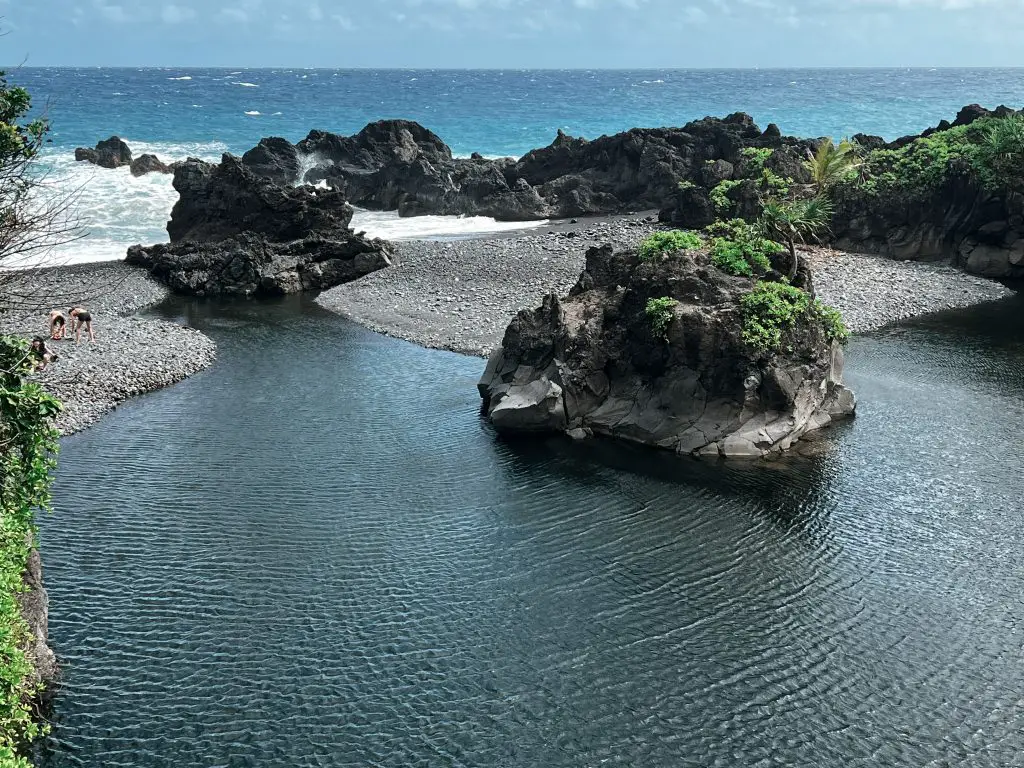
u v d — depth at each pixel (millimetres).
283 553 31594
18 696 20891
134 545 31984
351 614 28047
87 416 43969
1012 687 24812
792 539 32781
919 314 62938
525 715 23750
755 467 38656
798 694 24547
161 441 41469
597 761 22188
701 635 27125
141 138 154125
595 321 42531
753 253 43906
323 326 61375
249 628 27250
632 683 25000
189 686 24625
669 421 40656
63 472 37938
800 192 81000
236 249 72688
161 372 50031
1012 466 38406
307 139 116000
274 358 54312
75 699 24000
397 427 43281
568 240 81125
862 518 34219
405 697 24359
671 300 40625
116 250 79812
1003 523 33688
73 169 112500
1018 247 71250
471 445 41125
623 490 36688
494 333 57844
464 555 31641
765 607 28594
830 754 22406
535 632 27250
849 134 177250
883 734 23078
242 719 23422
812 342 41219
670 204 87875
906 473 37875
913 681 25078
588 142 109562
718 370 40000
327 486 36906
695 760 22234
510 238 83625
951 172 74688
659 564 31125
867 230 78000
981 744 22750
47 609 27281
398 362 53406
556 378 42125
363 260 74312
